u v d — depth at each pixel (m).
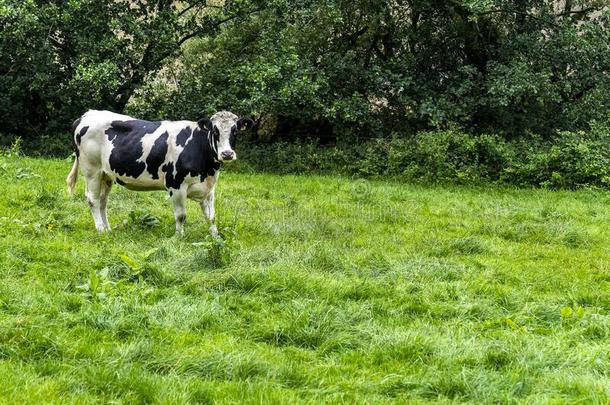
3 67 20.56
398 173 18.48
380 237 10.86
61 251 8.76
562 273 9.27
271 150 20.20
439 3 20.50
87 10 19.25
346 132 20.31
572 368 5.76
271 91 19.17
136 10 20.33
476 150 18.44
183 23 21.03
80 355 5.66
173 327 6.34
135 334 6.16
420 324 6.89
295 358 5.95
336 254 9.27
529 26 20.83
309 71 19.59
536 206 14.90
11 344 5.69
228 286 7.66
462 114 19.38
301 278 7.79
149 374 5.35
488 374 5.50
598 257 10.38
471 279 8.56
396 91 20.61
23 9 18.19
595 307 7.78
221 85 20.47
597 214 14.14
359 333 6.42
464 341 6.26
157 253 8.63
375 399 5.16
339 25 21.09
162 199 12.87
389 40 21.80
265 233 10.59
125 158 10.11
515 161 18.33
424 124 20.72
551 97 19.30
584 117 19.98
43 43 19.47
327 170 19.27
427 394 5.31
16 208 11.17
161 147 10.06
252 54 21.48
